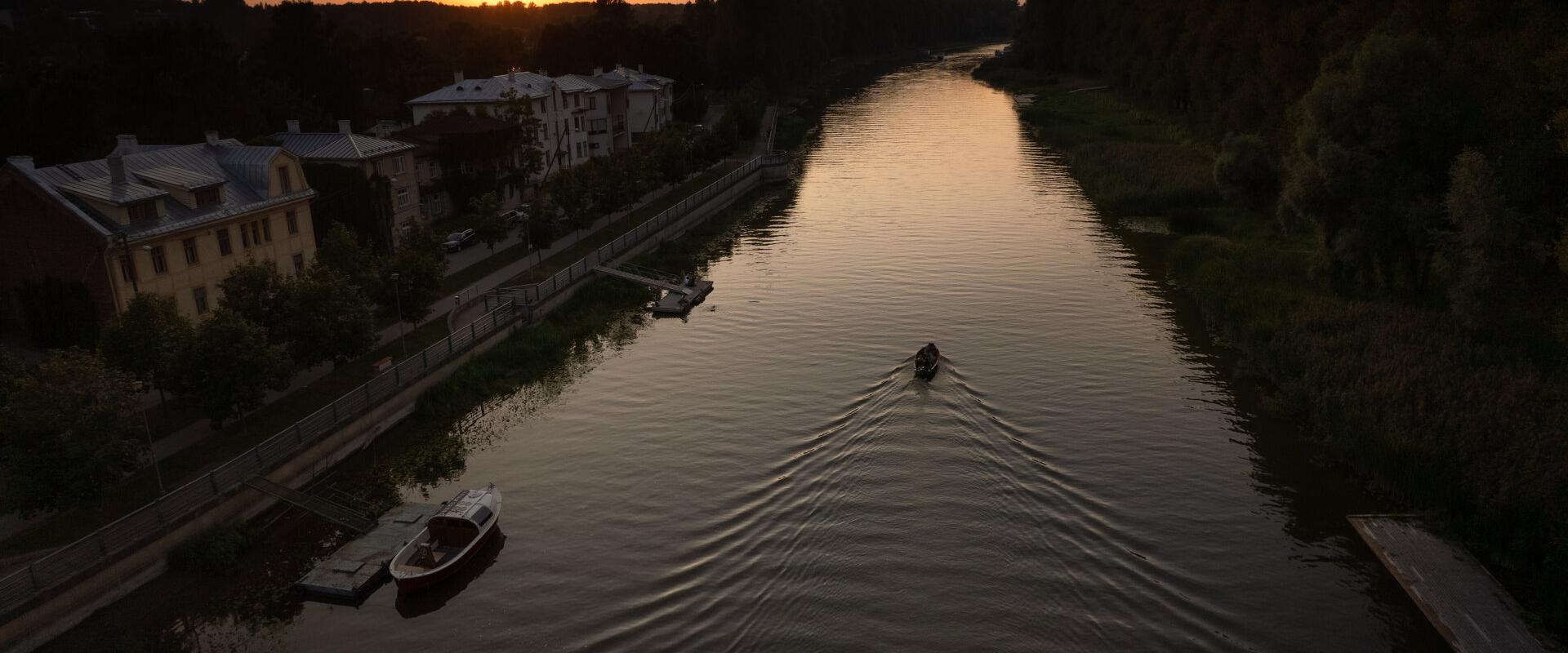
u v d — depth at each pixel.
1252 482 47.44
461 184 101.19
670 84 171.00
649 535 43.59
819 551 40.88
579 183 95.88
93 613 39.03
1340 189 66.81
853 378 61.03
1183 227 96.19
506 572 41.62
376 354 63.09
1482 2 69.31
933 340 67.38
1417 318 61.34
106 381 41.75
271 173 70.88
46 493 39.88
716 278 86.69
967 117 185.62
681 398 59.34
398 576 39.94
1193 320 71.38
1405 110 64.12
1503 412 47.31
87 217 57.88
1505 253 55.97
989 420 53.50
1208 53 126.56
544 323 73.25
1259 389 58.81
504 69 179.62
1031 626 35.81
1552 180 58.25
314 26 129.75
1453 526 42.81
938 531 41.81
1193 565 40.19
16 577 36.50
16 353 58.84
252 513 46.19
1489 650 34.91
